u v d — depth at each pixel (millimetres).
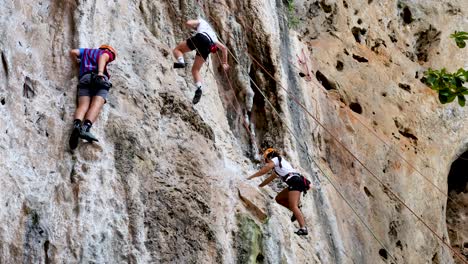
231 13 10492
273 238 8375
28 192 6438
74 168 6777
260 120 10398
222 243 7543
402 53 14758
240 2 10633
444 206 13469
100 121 7250
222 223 7758
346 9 14023
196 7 9938
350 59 13375
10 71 6914
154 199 7199
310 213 9742
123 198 6953
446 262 13055
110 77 7758
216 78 10102
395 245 11875
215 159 8320
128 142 7312
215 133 9133
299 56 11953
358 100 12852
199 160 7996
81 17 7766
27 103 6938
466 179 15570
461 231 15078
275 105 10422
